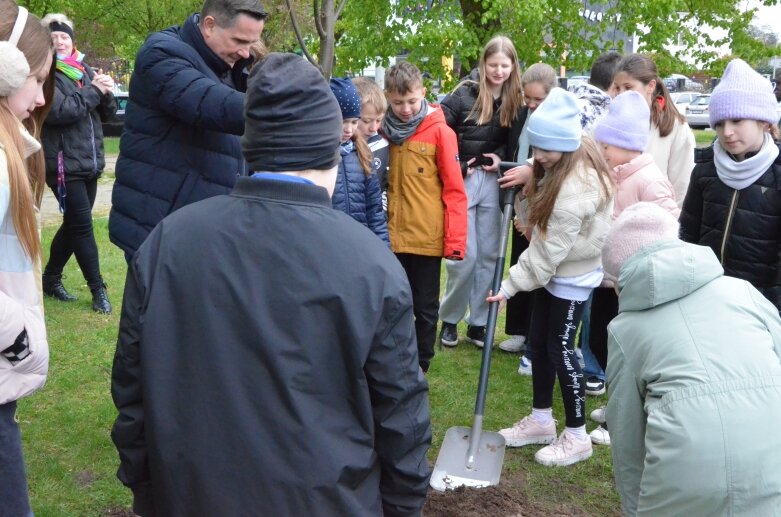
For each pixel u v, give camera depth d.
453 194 4.09
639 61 4.09
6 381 2.08
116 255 7.19
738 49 13.72
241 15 2.93
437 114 4.12
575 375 3.55
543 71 4.43
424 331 4.25
